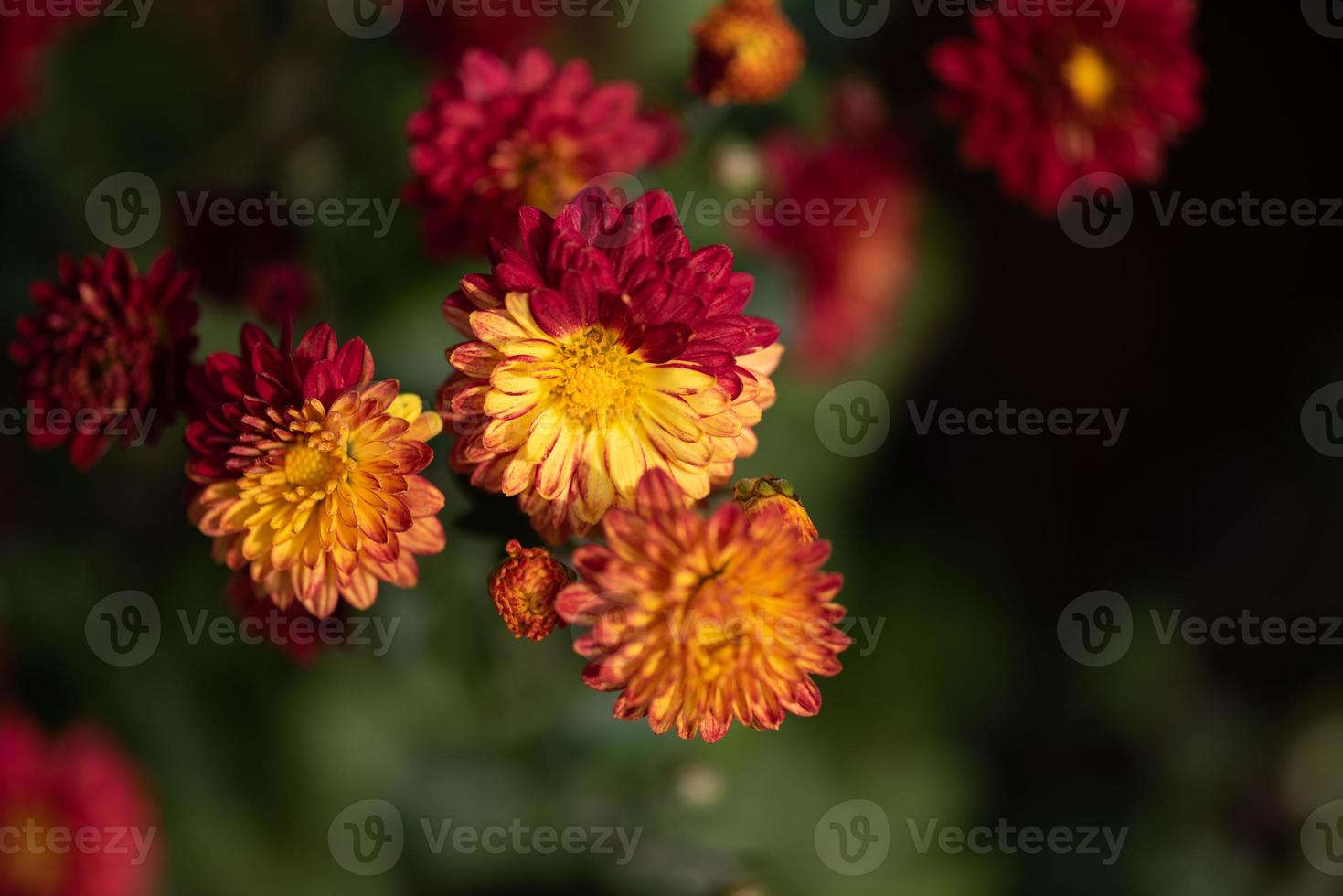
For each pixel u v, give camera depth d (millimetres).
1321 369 721
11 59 499
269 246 469
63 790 510
